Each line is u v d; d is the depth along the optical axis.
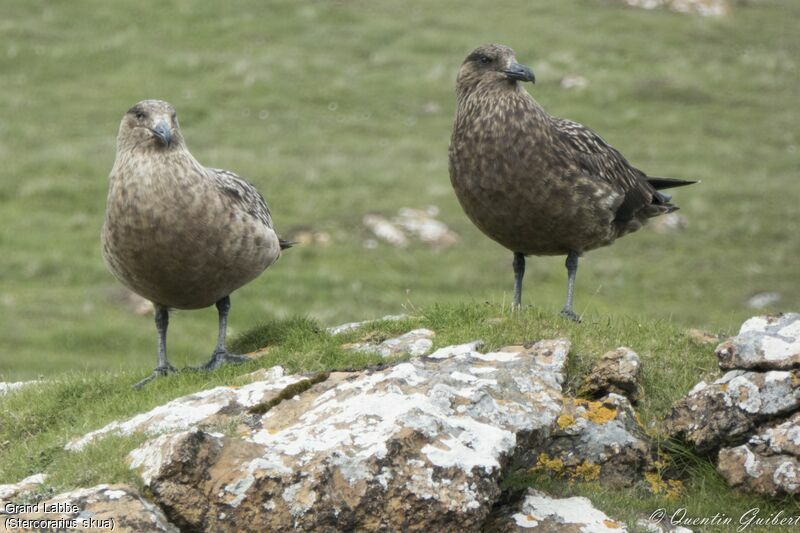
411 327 13.91
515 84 13.61
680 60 51.03
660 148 42.09
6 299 29.06
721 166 40.72
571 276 14.38
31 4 52.97
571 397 12.05
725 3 58.72
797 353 11.49
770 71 50.66
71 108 43.91
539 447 11.28
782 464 11.10
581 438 11.66
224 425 10.91
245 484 9.77
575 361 12.63
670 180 15.68
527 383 11.44
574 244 14.09
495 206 13.68
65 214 34.91
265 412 11.24
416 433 10.20
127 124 12.72
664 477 11.72
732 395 11.52
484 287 30.95
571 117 44.62
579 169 13.56
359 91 46.75
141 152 12.60
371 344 13.55
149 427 11.11
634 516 10.86
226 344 14.65
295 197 35.66
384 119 44.62
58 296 29.55
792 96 48.09
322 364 12.88
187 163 12.70
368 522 9.77
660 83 48.28
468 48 51.12
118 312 28.94
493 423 10.81
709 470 11.66
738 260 33.25
